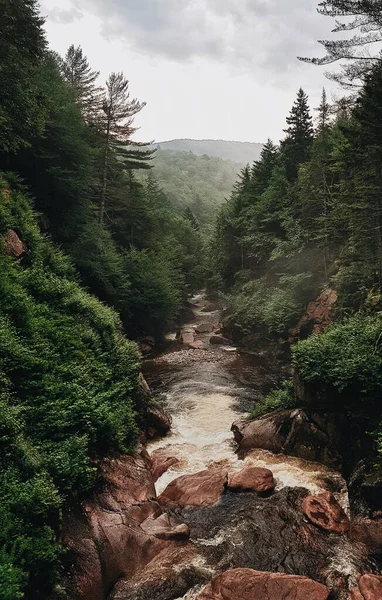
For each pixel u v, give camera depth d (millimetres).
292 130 36812
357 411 10727
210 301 57031
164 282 32312
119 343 15648
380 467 8766
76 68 40750
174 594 6680
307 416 11984
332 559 7480
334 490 9961
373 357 10781
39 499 6371
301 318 24328
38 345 10906
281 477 10688
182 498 9812
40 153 21953
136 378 14531
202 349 29188
